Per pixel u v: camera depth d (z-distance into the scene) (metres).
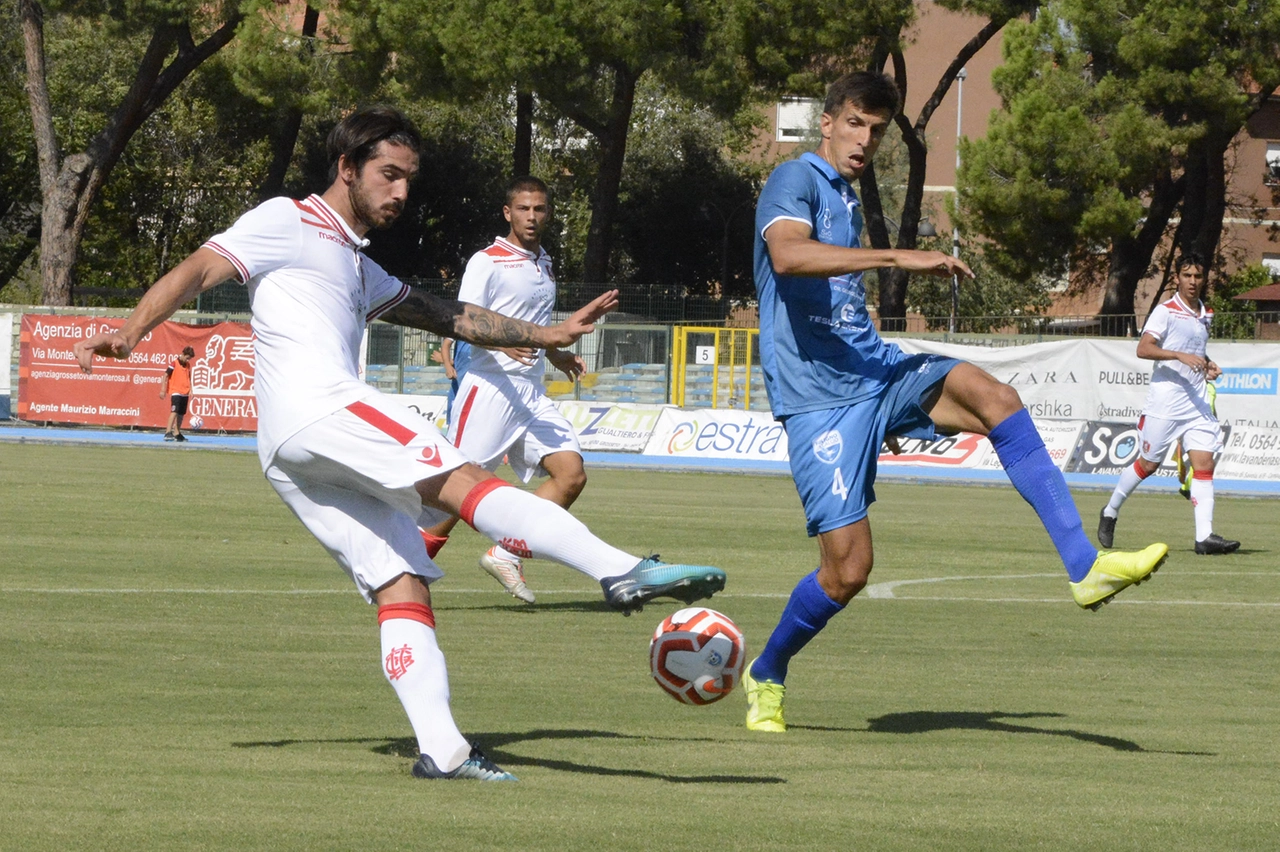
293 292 13.99
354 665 21.55
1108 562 15.52
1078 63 113.25
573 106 122.50
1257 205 178.50
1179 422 45.12
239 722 16.88
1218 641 26.83
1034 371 84.62
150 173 157.00
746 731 17.47
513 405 31.16
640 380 108.00
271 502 53.62
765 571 37.25
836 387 17.61
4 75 154.50
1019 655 24.72
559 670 21.91
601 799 12.82
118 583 31.11
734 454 93.56
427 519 30.48
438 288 146.25
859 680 21.84
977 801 13.34
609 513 54.53
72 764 14.03
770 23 113.88
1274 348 78.00
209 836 11.02
